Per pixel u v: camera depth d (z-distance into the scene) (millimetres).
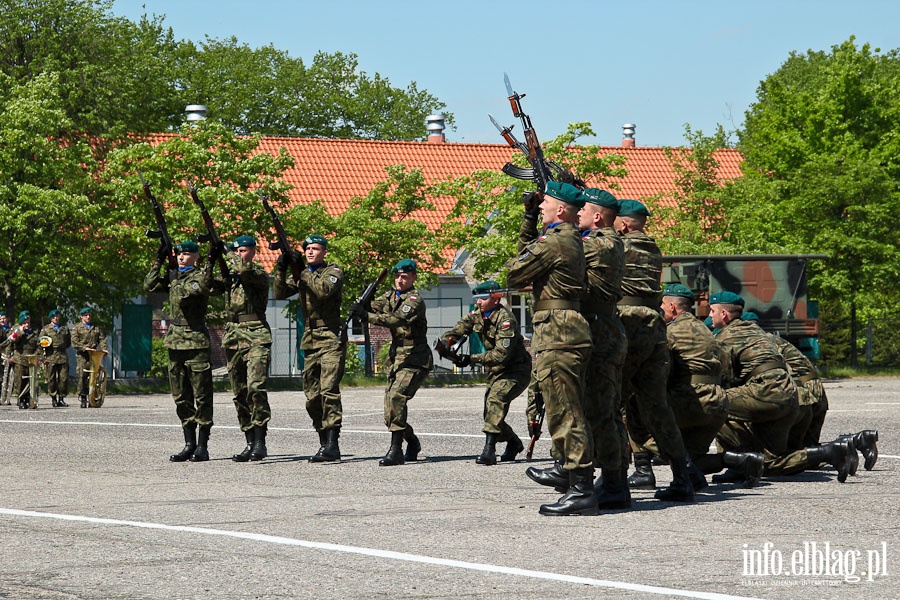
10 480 11875
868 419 20000
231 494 10727
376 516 9258
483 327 13719
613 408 9516
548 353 9148
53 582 6824
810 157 43938
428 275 39875
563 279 9094
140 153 36562
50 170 34812
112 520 9055
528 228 10516
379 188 40000
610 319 9398
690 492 10086
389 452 13438
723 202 43250
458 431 18484
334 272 13688
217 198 35781
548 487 11297
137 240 34969
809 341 33562
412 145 54094
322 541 8086
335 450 13766
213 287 13812
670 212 43000
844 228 42000
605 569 7090
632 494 10688
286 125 72875
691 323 10938
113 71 41125
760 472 10969
